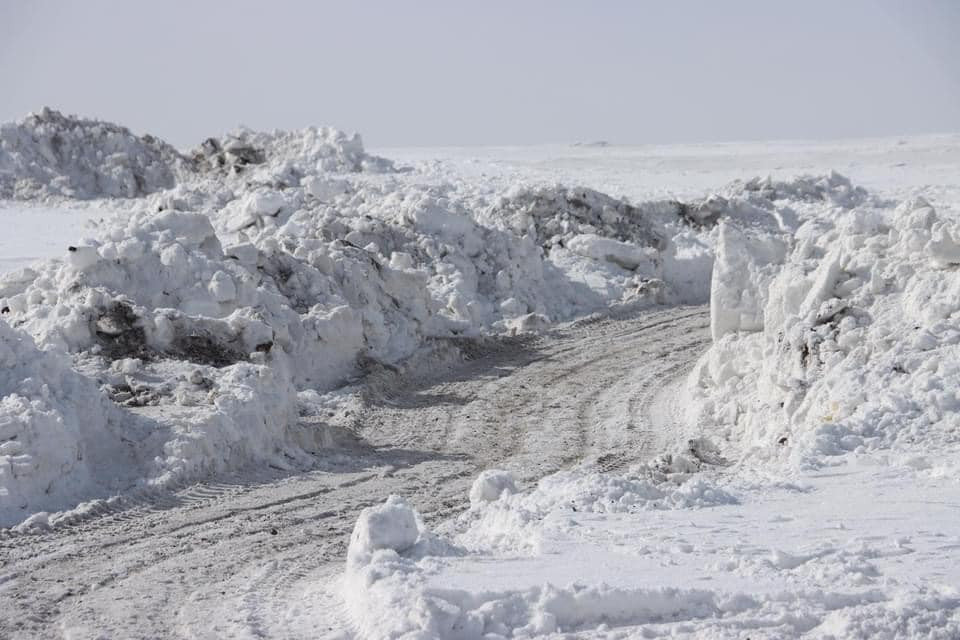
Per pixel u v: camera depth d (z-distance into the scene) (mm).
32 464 12906
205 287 19859
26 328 17859
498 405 20000
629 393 20875
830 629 7852
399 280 24203
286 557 11383
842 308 17078
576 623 8219
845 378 15586
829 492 11773
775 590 8445
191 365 17656
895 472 12500
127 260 19641
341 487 14719
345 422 18234
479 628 8023
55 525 12266
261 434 15844
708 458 16062
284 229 27484
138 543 11805
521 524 10820
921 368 15125
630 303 29484
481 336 25109
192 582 10461
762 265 19844
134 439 14570
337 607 9195
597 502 11305
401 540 9859
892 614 7941
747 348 19234
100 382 16531
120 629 9117
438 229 29141
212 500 13617
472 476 15594
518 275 28719
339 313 21000
